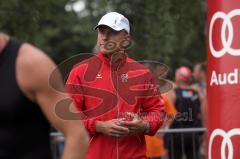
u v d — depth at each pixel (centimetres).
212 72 1155
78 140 698
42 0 2503
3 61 692
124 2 2430
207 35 1177
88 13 4125
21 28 2458
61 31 4491
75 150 696
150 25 2362
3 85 688
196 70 2192
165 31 2367
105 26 1100
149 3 2375
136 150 1114
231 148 1122
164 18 2378
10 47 696
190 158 1792
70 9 3512
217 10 1138
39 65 690
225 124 1128
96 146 1106
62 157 700
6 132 694
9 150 696
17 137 696
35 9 2486
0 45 695
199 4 2447
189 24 2447
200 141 1803
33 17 2475
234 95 1113
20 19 2447
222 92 1130
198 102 1842
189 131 1775
